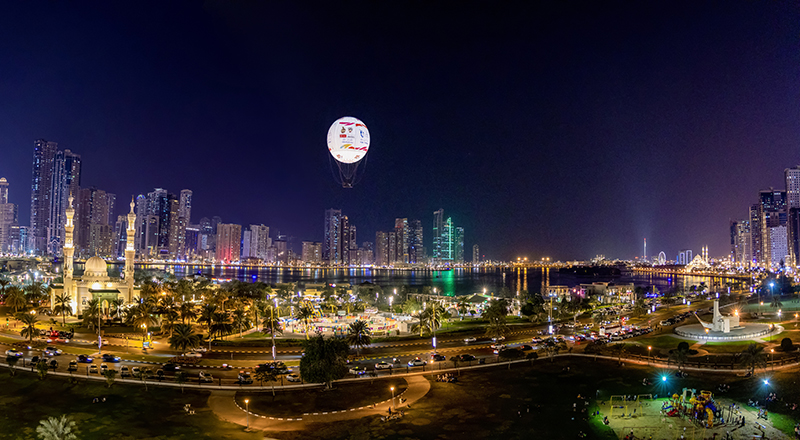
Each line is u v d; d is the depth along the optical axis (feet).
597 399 400.06
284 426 345.92
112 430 333.21
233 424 347.97
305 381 430.61
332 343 433.48
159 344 566.36
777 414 363.35
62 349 534.37
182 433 331.16
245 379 428.15
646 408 380.37
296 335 641.40
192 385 417.08
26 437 323.16
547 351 540.11
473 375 459.73
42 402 378.94
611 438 329.72
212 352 536.01
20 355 495.00
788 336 606.96
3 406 371.35
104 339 588.50
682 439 324.19
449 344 591.78
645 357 506.07
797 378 435.53
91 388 405.59
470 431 341.00
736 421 351.67
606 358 512.22
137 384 415.64
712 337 594.65
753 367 448.24
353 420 357.20
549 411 375.66
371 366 483.92
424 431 340.18
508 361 500.74
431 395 408.26
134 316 617.21
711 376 449.48
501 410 377.91
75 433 328.29
